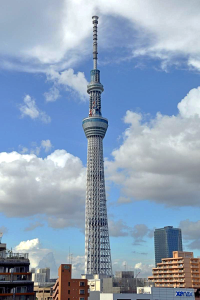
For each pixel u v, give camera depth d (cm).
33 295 13375
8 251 14362
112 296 16862
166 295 18100
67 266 17738
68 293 17288
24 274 13575
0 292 12975
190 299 18525
